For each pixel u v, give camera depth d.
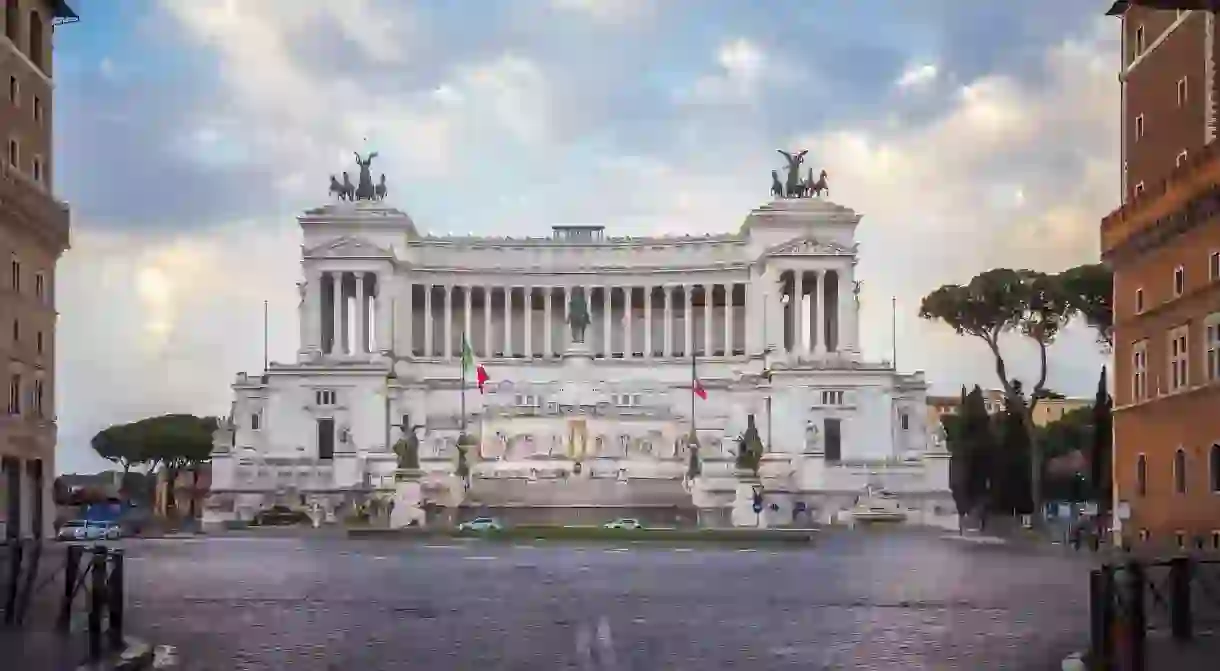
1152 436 89.44
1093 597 36.50
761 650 40.41
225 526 149.62
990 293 156.88
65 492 178.38
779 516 162.88
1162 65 90.69
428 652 40.03
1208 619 46.84
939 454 170.62
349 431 189.25
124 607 53.69
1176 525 84.88
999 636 43.91
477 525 128.50
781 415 189.88
